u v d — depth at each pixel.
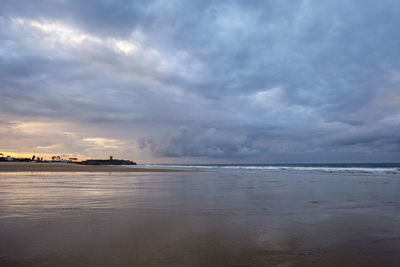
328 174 30.31
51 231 5.51
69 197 10.30
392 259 4.20
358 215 7.41
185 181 18.89
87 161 123.00
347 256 4.31
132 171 35.69
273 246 4.75
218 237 5.26
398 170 42.12
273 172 36.53
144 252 4.37
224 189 13.66
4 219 6.56
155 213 7.45
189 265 3.87
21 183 15.98
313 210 8.09
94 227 5.87
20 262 3.89
